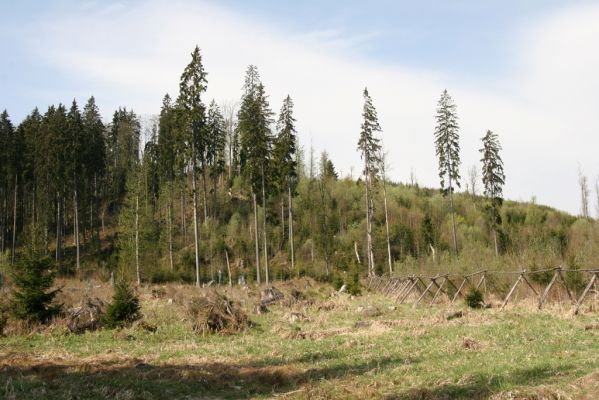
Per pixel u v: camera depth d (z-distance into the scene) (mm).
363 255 62344
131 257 52250
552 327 14352
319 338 15945
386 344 13711
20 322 18297
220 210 73250
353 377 10062
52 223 74000
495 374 9078
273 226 68188
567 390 7727
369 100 53625
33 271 19016
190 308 19219
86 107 75875
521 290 21875
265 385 9977
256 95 50375
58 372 11031
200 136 45344
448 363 10570
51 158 62188
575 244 28734
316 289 40469
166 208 68875
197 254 41812
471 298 21234
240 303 26234
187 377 10461
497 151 55125
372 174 54344
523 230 62125
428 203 76375
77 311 19172
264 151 49344
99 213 80312
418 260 40156
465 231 63969
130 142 89812
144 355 13672
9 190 72875
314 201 73188
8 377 10398
